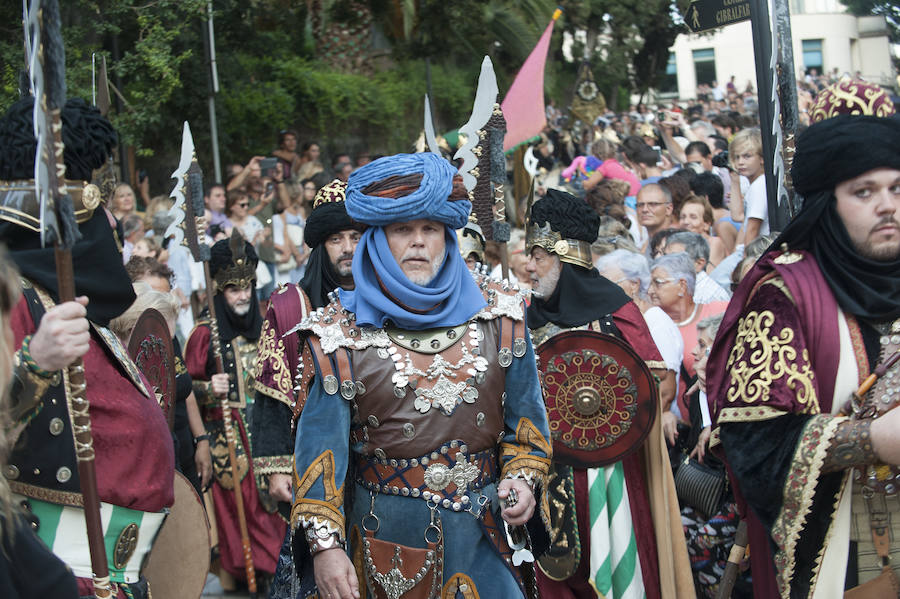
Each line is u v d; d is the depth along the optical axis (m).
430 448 3.09
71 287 2.57
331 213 4.41
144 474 3.11
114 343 3.18
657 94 29.64
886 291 2.95
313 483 3.05
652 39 23.70
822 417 2.89
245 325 6.27
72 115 3.10
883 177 2.92
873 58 22.58
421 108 19.34
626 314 4.79
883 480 2.90
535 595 3.34
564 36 24.03
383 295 3.12
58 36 2.46
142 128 12.48
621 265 5.71
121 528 3.04
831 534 2.94
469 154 4.60
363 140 18.61
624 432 4.59
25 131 2.98
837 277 3.01
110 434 3.03
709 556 4.81
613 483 4.64
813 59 22.94
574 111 18.36
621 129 17.62
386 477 3.12
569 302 4.79
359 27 19.14
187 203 6.00
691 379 5.40
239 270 6.20
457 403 3.11
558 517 4.61
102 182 3.21
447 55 18.80
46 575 2.06
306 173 14.49
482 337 3.17
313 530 3.01
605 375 4.59
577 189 10.38
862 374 2.95
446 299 3.17
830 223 3.01
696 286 5.90
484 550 3.13
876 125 2.94
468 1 17.91
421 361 3.12
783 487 2.92
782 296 3.04
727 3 5.25
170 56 11.87
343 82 18.11
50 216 2.49
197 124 15.12
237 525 6.23
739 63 29.84
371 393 3.09
